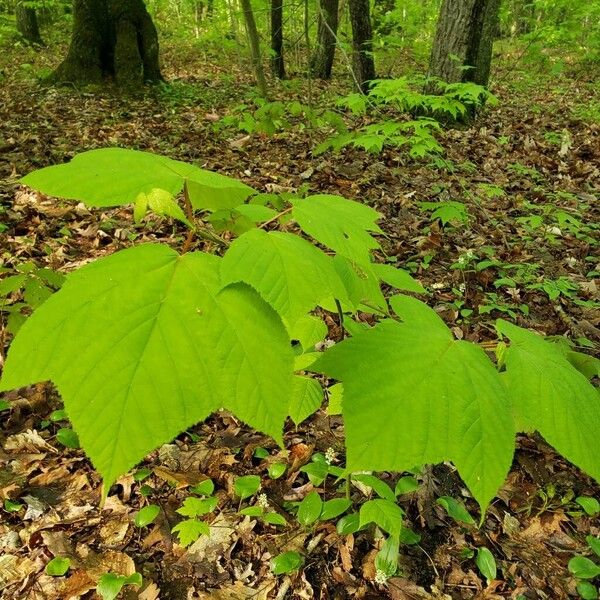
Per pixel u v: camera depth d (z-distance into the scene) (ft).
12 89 36.55
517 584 8.13
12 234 15.85
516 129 29.71
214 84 43.19
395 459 2.20
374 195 19.77
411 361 2.46
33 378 2.00
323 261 2.72
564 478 9.82
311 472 8.77
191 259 2.42
